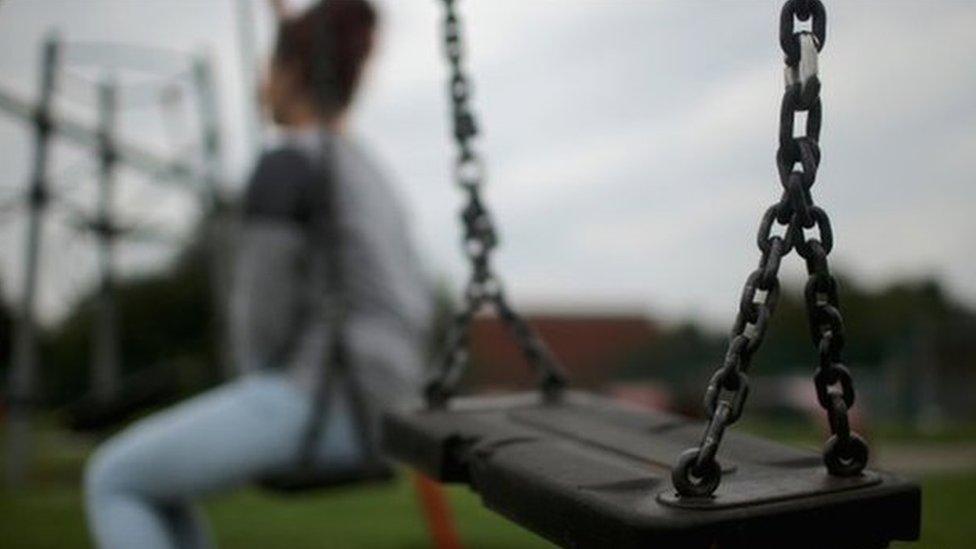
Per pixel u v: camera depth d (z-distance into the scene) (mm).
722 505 719
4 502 5648
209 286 20922
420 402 1511
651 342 24484
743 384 760
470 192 1564
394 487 6387
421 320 2180
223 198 7863
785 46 793
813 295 807
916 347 17375
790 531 725
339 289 1957
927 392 16984
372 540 4422
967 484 6453
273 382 1957
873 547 761
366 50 2312
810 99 785
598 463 898
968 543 3979
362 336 1960
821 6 803
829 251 797
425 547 4227
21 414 6375
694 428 1182
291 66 2264
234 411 1898
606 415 1357
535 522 862
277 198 1977
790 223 788
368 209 2064
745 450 997
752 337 762
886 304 29641
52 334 18406
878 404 17297
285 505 5582
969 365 16969
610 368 20406
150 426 1959
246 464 1898
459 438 1135
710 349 18781
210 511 5363
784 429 12672
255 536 4543
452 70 1557
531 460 943
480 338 24312
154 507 1902
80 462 8164
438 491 2736
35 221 6137
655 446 1071
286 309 1979
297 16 2287
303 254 1989
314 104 2250
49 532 4688
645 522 688
